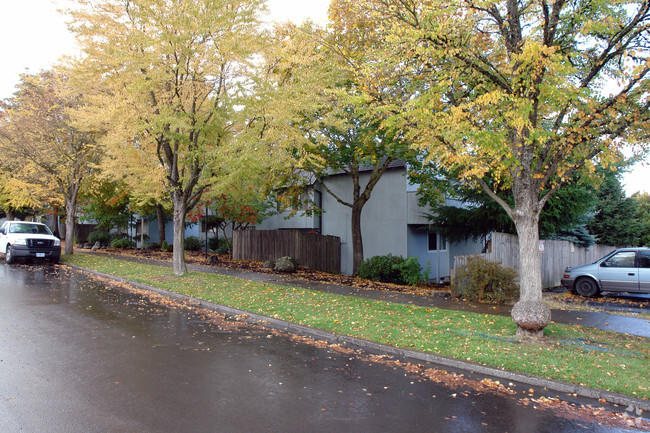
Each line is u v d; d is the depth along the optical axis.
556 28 7.92
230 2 11.51
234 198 16.59
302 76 12.05
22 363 6.03
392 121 8.38
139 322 8.88
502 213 15.45
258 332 8.44
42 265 18.55
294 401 5.01
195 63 11.59
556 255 17.05
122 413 4.53
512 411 4.93
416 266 15.66
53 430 4.10
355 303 10.72
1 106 21.61
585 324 8.95
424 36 7.66
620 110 7.42
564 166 7.87
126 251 25.70
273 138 11.77
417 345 7.25
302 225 24.02
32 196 21.16
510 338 7.61
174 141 13.32
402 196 19.94
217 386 5.41
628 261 13.12
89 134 19.44
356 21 12.89
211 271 16.69
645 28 6.99
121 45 11.77
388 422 4.52
